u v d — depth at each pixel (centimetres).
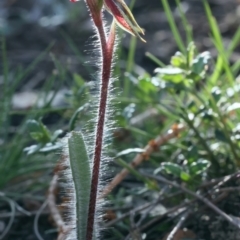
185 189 46
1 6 118
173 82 51
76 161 36
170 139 55
